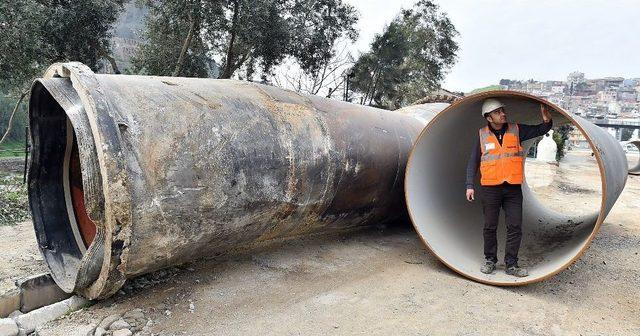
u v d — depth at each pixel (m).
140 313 3.55
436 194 5.66
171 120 3.60
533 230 6.28
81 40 13.38
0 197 7.69
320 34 17.73
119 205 3.12
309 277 4.52
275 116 4.38
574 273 5.04
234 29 14.71
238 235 4.15
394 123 6.02
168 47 16.56
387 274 4.70
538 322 3.76
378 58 24.61
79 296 3.72
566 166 22.48
